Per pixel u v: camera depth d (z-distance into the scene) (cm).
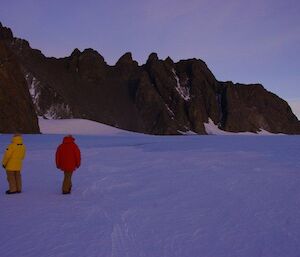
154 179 1321
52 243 627
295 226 721
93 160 2014
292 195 1009
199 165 1723
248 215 805
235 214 816
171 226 729
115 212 844
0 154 2195
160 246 615
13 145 1061
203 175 1395
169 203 933
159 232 691
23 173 1486
